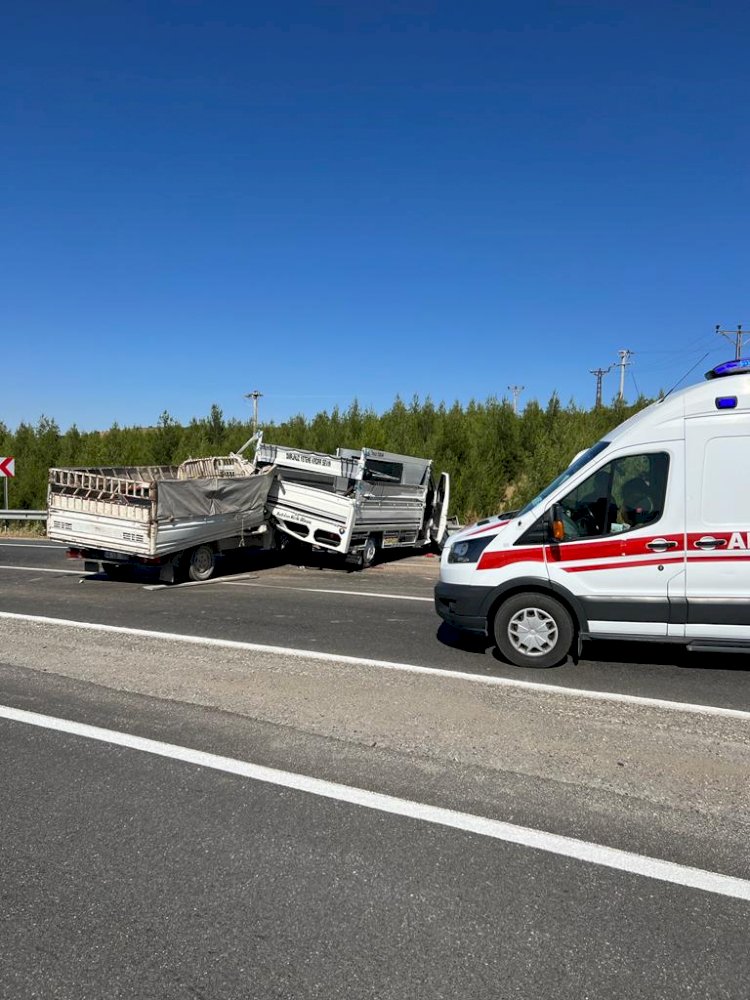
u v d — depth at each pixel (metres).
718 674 6.46
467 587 6.77
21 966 2.67
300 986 2.57
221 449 28.62
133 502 11.75
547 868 3.33
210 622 8.72
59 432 33.06
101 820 3.73
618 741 4.79
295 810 3.85
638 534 6.36
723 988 2.57
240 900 3.07
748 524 6.17
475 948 2.78
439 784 4.16
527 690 5.89
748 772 4.33
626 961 2.71
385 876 3.26
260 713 5.29
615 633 6.47
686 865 3.37
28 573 13.25
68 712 5.30
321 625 8.62
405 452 24.75
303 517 14.12
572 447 22.86
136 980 2.60
